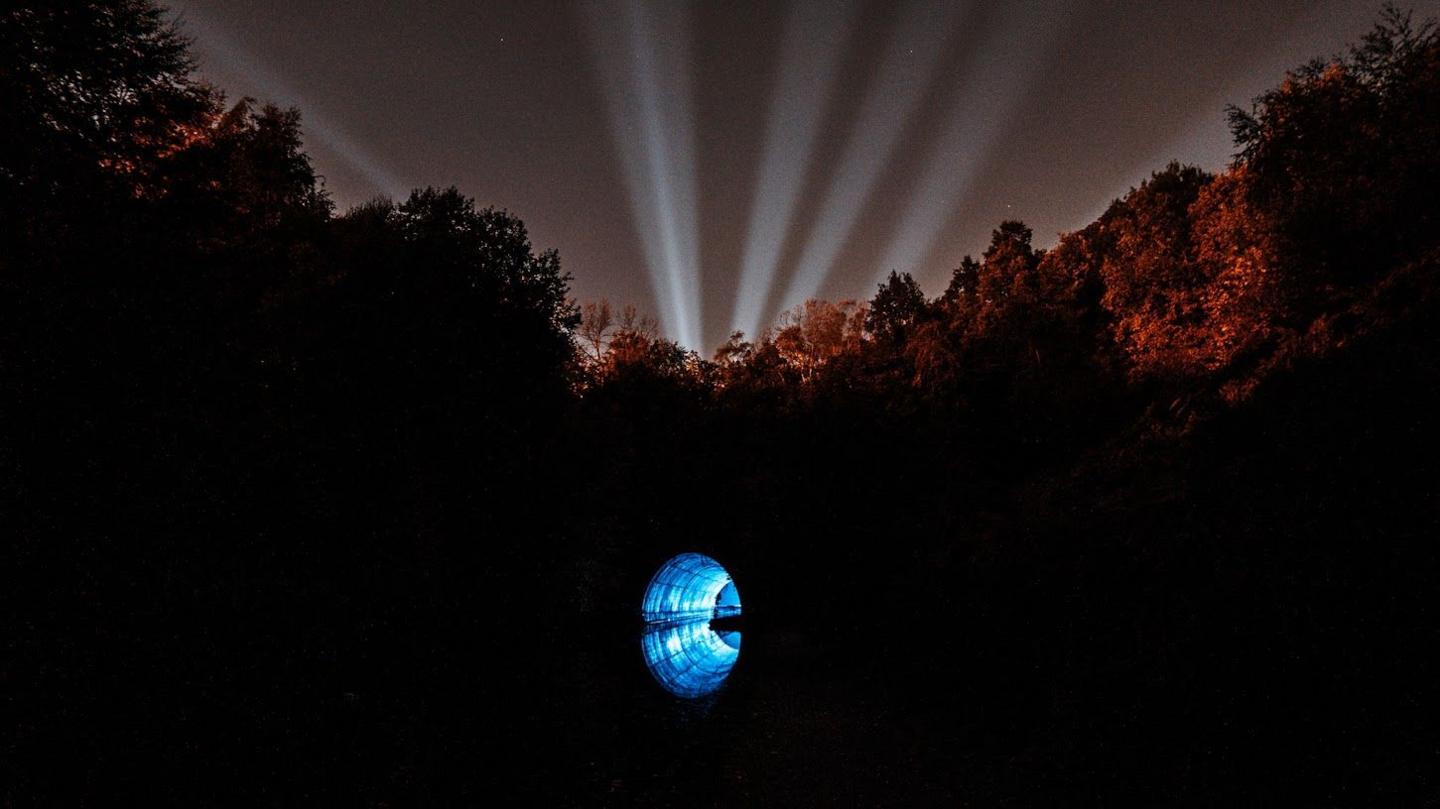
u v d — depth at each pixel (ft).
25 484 28.78
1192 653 36.17
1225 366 64.90
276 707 36.65
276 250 51.78
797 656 84.53
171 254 37.27
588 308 140.77
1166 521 47.91
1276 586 34.88
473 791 36.17
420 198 70.28
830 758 43.52
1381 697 27.86
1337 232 56.24
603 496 106.11
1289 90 59.52
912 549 85.40
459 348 64.03
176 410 35.19
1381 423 37.52
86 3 33.83
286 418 45.11
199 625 33.78
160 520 33.01
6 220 30.55
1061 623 50.62
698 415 131.54
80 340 31.58
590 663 77.20
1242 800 28.30
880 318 140.36
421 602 55.88
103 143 35.58
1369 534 33.19
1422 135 50.80
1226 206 79.51
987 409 98.32
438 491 62.75
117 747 28.71
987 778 38.63
